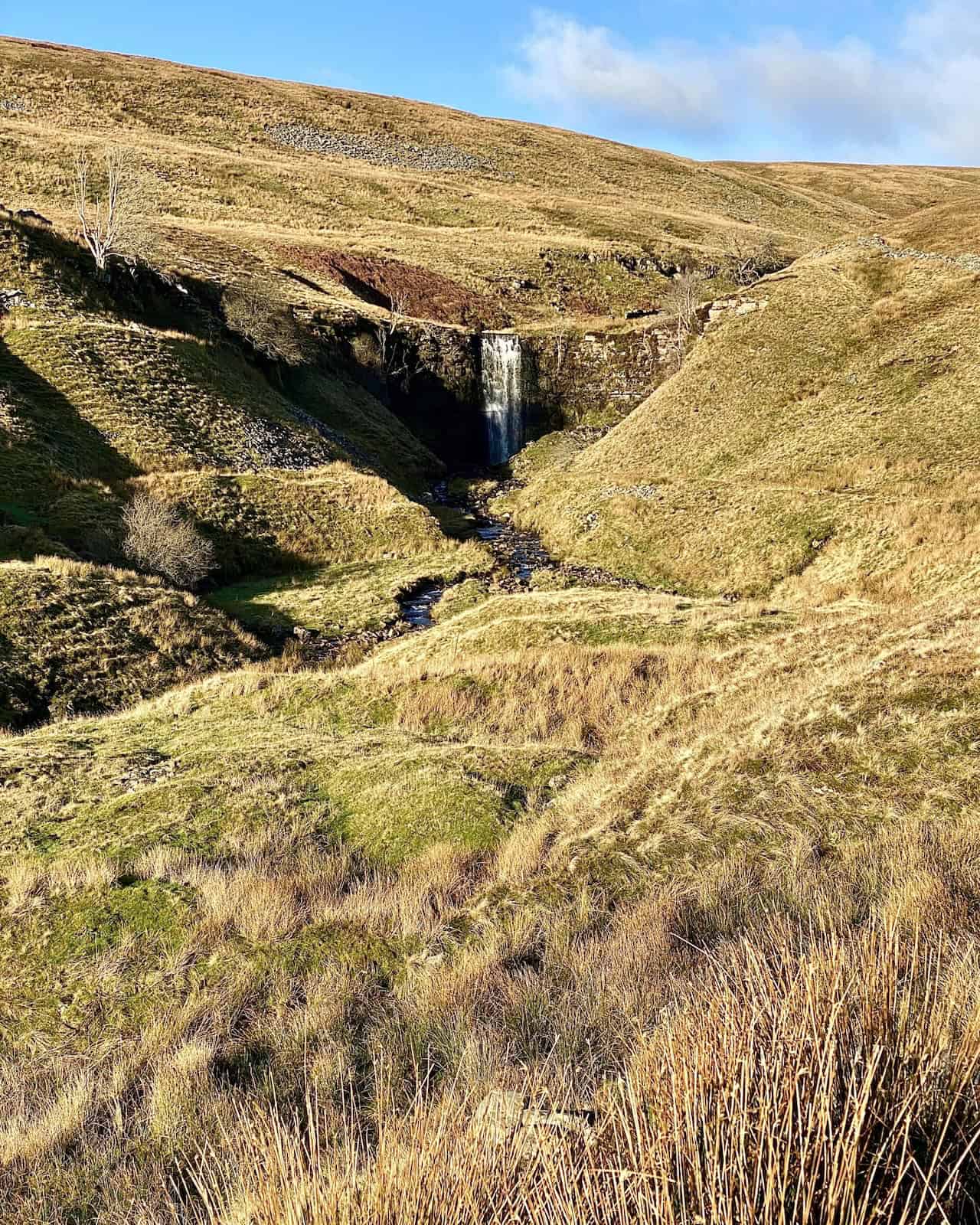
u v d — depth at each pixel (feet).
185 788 40.55
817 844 26.30
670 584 107.86
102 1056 22.13
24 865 34.04
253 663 81.00
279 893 29.63
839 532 97.40
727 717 41.11
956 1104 7.50
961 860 21.89
